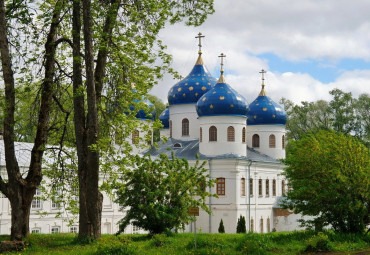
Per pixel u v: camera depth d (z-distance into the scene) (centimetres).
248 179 6097
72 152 3150
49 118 3002
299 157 3084
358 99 8112
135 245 2509
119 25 2728
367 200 3030
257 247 2434
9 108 2605
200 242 2572
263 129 6881
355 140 3172
